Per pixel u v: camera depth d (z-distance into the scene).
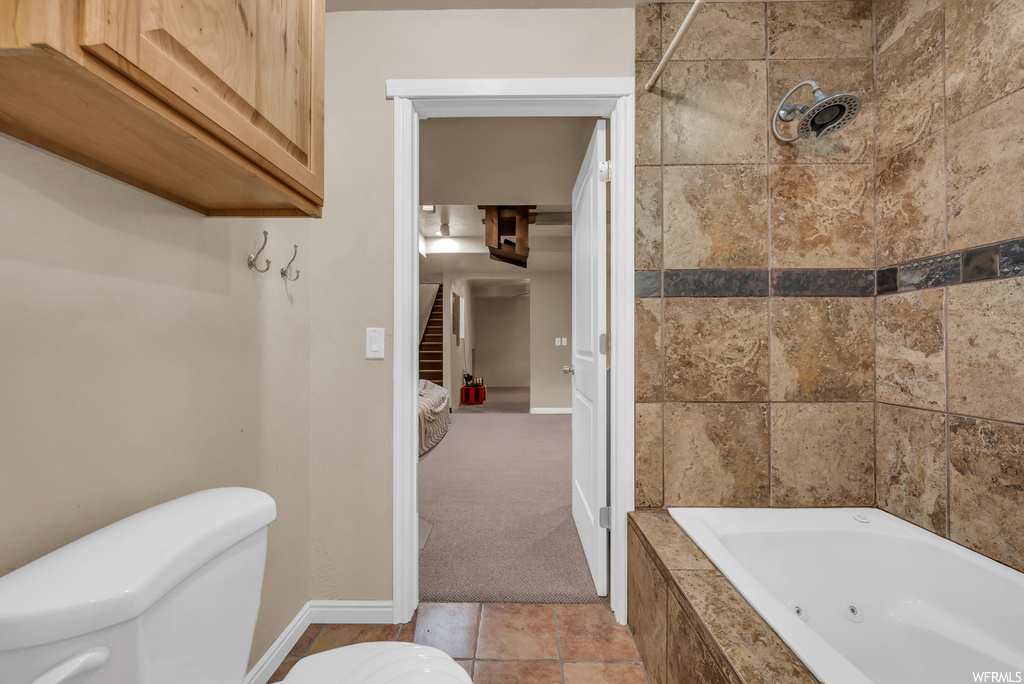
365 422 1.68
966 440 1.32
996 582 1.19
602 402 1.81
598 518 1.82
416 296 1.74
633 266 1.67
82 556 0.65
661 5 1.68
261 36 0.85
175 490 1.03
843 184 1.66
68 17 0.50
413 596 1.70
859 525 1.52
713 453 1.68
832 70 1.66
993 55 1.23
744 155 1.67
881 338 1.63
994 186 1.23
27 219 0.72
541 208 4.37
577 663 1.44
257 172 0.88
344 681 0.81
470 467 3.73
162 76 0.61
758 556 1.47
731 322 1.67
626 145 1.67
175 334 1.03
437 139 2.39
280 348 1.49
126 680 0.60
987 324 1.26
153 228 0.97
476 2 1.64
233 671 0.82
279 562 1.48
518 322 10.77
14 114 0.64
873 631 1.38
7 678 0.53
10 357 0.69
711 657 0.96
